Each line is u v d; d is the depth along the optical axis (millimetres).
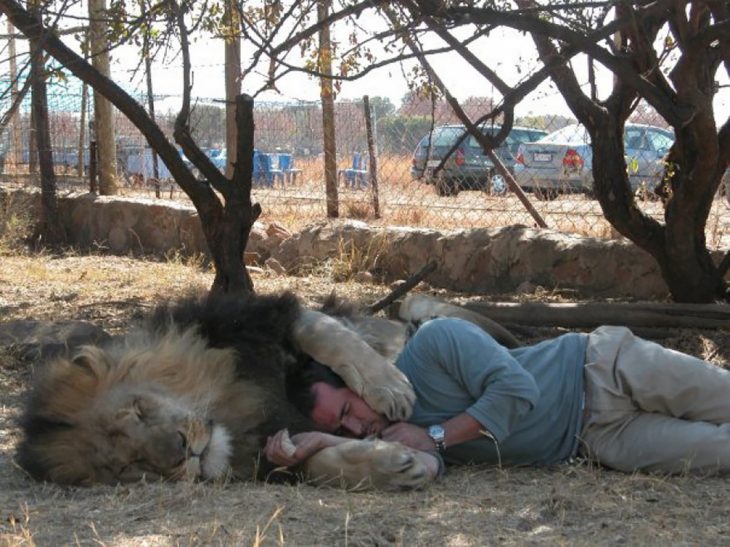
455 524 4996
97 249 14086
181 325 5582
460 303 8336
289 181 16344
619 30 7164
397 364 5648
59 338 7621
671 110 7172
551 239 10031
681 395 5551
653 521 5051
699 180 7980
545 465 5645
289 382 5609
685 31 7145
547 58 6895
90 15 7980
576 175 12617
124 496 5168
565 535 4930
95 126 15078
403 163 13711
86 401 5352
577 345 5688
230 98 12844
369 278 10891
